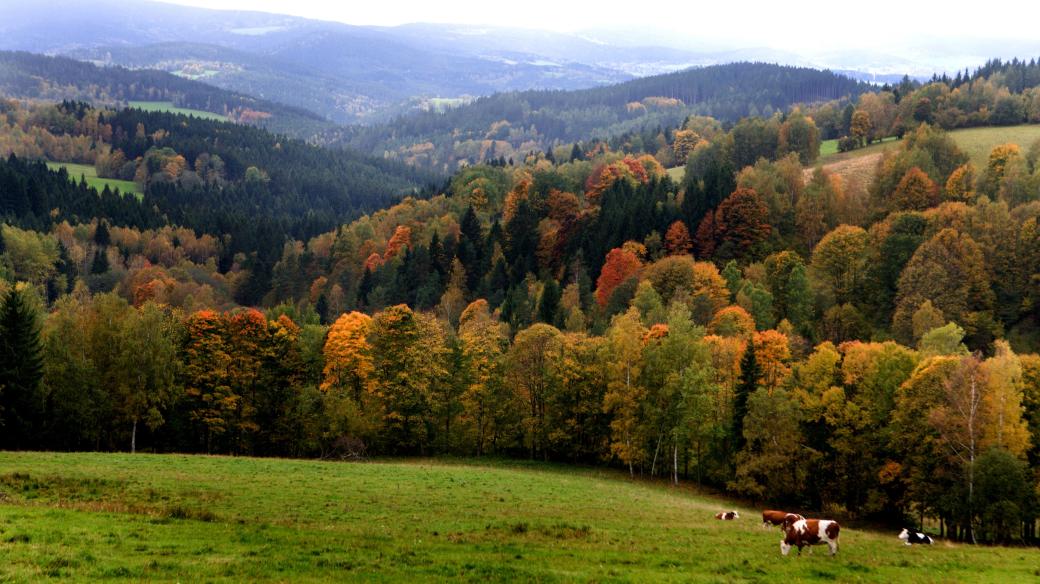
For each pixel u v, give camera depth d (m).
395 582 23.81
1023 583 27.47
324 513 39.09
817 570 28.11
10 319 68.31
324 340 90.12
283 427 81.38
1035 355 70.62
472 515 41.12
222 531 30.83
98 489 41.75
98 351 74.19
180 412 79.69
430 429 86.00
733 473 73.62
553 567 27.11
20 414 67.44
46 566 22.80
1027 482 53.62
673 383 72.94
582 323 115.25
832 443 67.69
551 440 81.38
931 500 57.97
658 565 28.39
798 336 101.06
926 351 75.06
